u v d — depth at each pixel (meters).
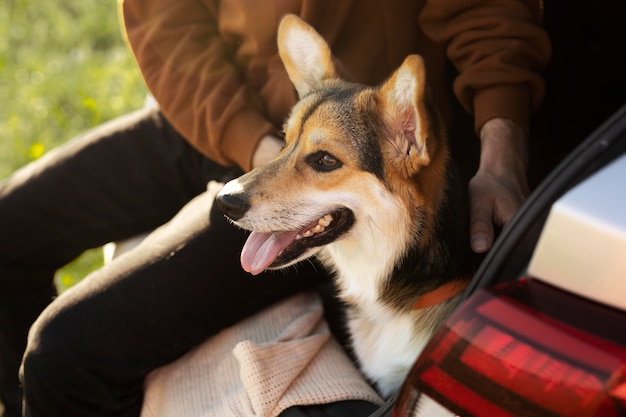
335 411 0.84
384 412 0.71
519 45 0.99
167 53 1.06
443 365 0.62
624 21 1.22
